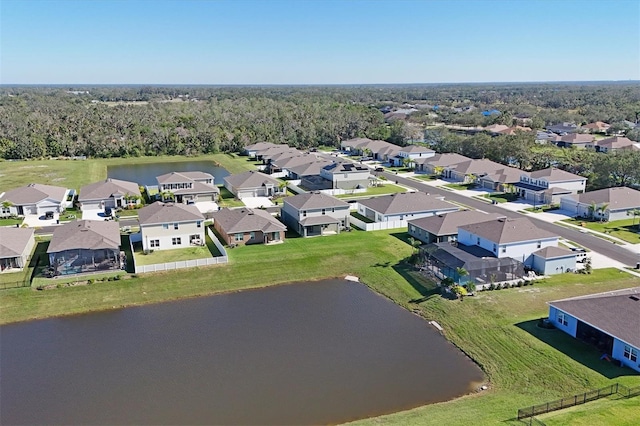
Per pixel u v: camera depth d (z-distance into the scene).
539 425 29.30
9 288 51.22
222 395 34.91
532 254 55.78
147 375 37.41
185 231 64.06
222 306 49.47
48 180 107.38
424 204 75.19
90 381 36.69
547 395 33.66
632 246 62.62
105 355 40.31
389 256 60.97
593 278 52.62
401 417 31.81
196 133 152.38
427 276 54.50
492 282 51.47
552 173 89.50
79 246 54.56
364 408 33.38
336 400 34.31
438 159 114.50
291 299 51.06
